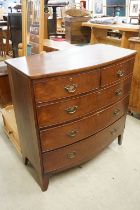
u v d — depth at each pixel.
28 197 1.61
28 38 2.81
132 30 2.36
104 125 1.75
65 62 1.52
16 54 3.94
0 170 1.85
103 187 1.68
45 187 1.64
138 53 2.25
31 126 1.47
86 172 1.82
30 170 1.84
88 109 1.56
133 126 2.44
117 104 1.81
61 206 1.54
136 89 2.40
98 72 1.50
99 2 4.27
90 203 1.55
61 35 3.41
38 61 1.55
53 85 1.34
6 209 1.52
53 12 3.29
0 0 6.30
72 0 4.38
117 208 1.52
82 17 2.87
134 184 1.70
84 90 1.48
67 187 1.68
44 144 1.47
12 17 3.74
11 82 1.59
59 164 1.60
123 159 1.95
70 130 1.53
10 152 2.06
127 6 3.64
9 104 2.40
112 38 2.86
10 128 2.13
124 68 1.73
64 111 1.45
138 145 2.13
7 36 4.48
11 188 1.68
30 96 1.33
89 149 1.71
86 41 2.97
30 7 2.64
